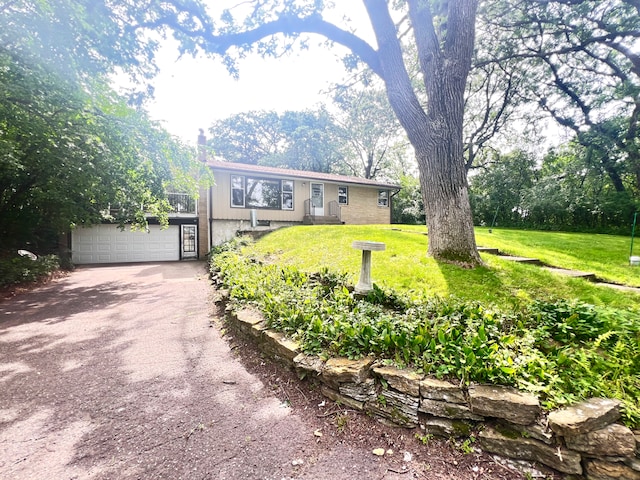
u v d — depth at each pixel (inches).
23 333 169.2
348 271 201.3
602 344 93.7
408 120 222.1
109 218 465.1
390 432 83.9
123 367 127.1
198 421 90.6
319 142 1103.6
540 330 101.7
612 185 701.3
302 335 119.9
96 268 456.1
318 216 610.2
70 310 218.1
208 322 188.4
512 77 703.1
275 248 349.7
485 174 870.4
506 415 73.1
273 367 123.6
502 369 80.3
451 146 210.2
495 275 180.4
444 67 211.0
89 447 79.1
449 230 208.8
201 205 528.4
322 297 159.6
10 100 250.4
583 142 697.0
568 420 66.3
